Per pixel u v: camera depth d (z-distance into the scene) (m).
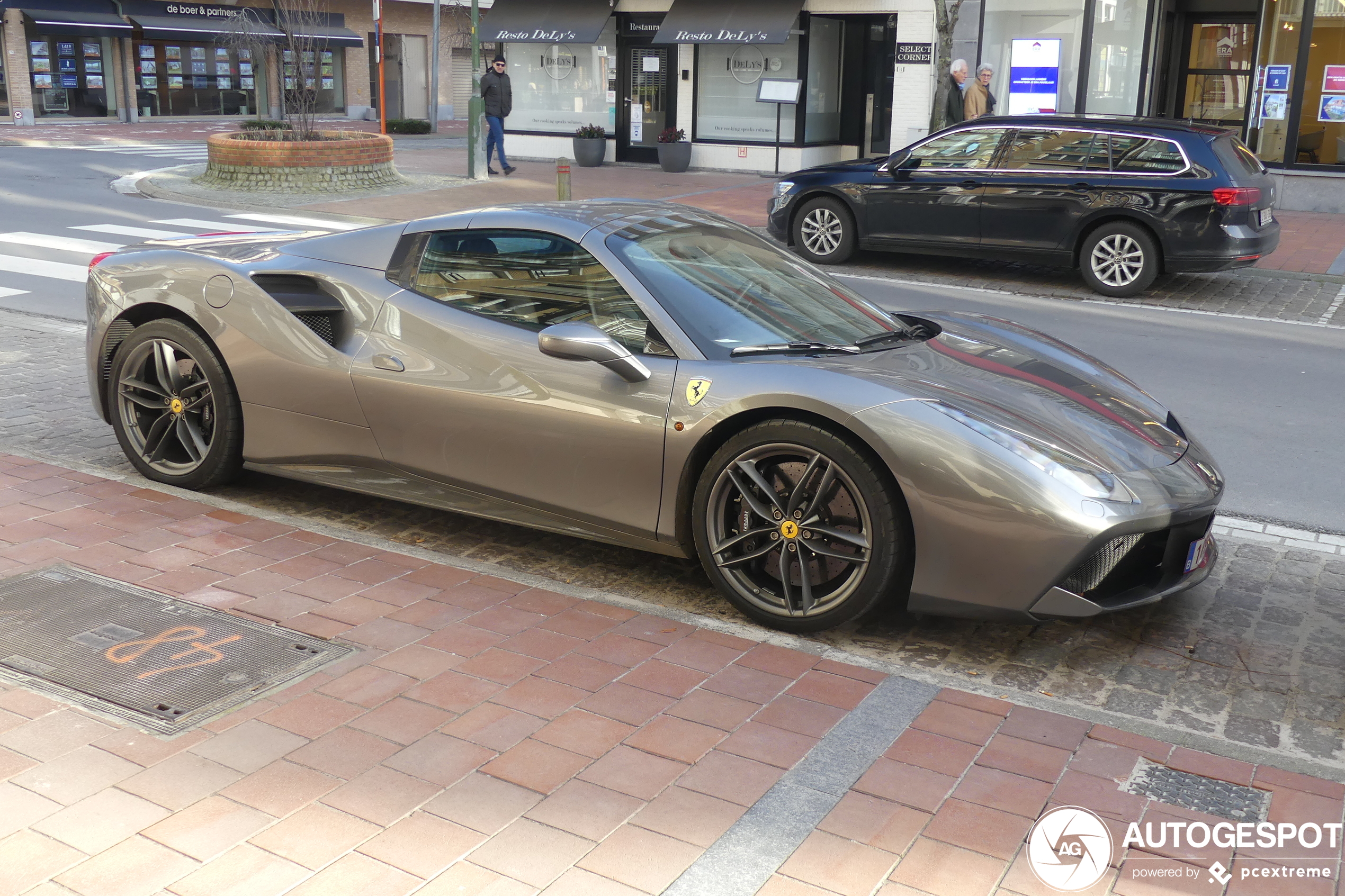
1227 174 10.45
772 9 20.62
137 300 4.80
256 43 32.94
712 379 3.76
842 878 2.49
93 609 3.70
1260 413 7.01
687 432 3.76
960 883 2.49
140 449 4.95
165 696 3.18
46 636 3.50
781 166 21.55
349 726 3.05
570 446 3.96
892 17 21.16
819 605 3.70
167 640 3.51
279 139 18.61
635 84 22.91
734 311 4.06
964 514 3.45
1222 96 19.67
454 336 4.20
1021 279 11.84
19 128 29.47
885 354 4.03
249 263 4.68
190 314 4.67
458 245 4.34
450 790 2.78
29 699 3.13
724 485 3.78
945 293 11.05
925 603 3.58
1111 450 3.70
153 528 4.43
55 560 4.09
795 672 3.47
